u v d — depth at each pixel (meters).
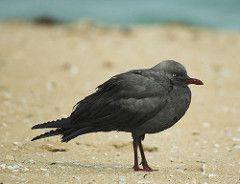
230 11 35.81
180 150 15.26
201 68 23.02
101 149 15.05
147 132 13.02
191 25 33.03
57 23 30.78
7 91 19.77
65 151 14.76
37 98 19.17
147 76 12.87
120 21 33.59
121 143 15.23
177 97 12.91
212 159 14.55
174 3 37.34
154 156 14.69
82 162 13.79
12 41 25.67
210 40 27.78
